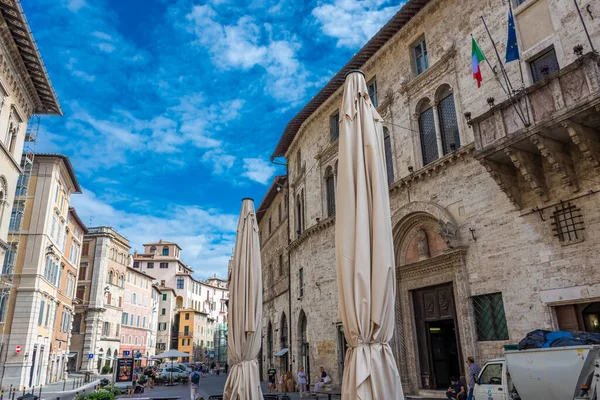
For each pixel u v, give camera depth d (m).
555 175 15.50
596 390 9.22
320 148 32.16
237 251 13.98
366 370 6.11
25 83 30.67
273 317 42.97
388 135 25.16
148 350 92.88
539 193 15.59
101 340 70.06
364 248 6.69
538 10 17.30
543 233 15.78
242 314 12.93
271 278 45.38
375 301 6.42
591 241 14.30
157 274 118.25
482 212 18.28
